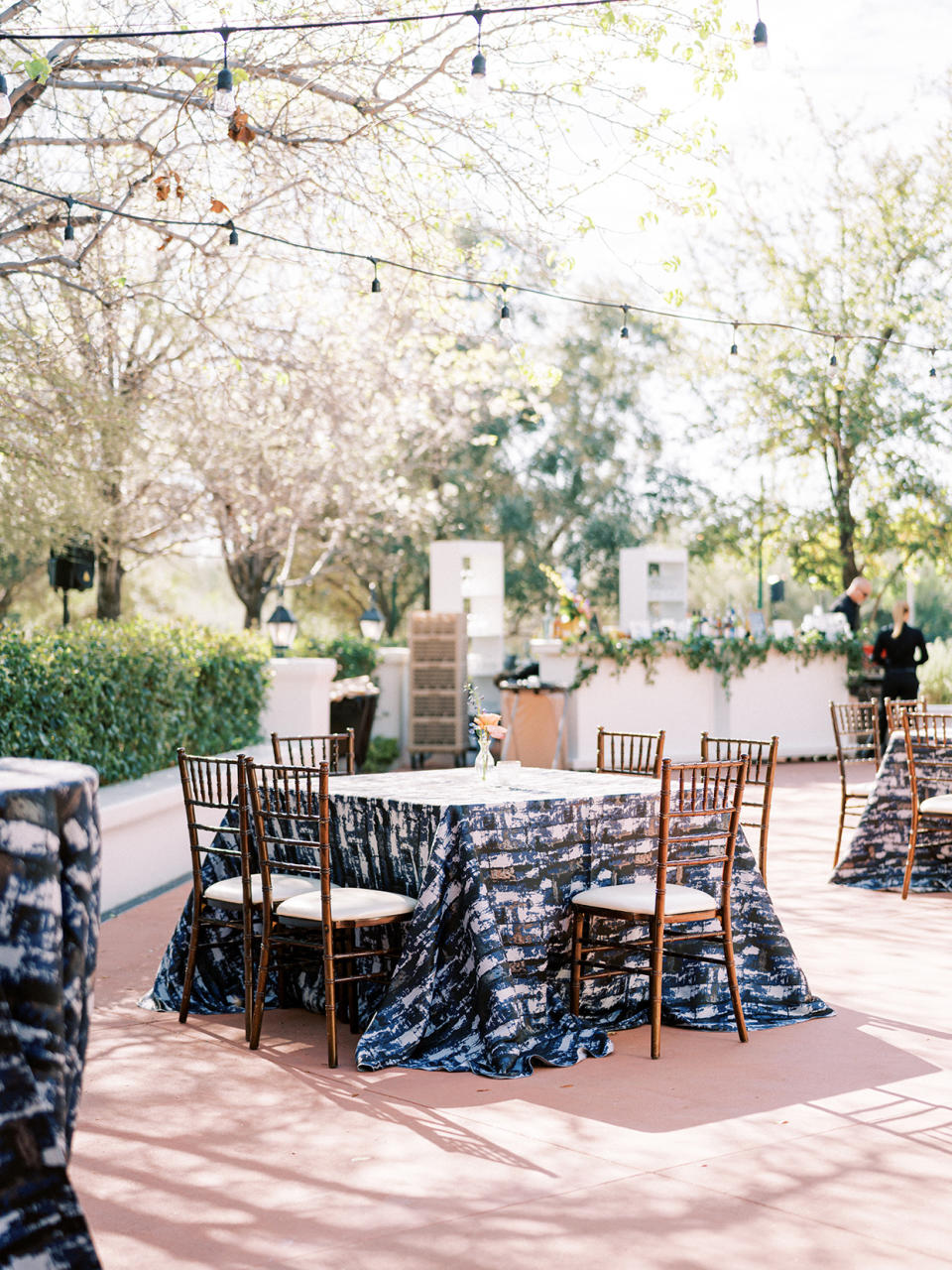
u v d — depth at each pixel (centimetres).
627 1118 383
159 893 779
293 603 2895
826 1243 295
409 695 1522
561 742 1457
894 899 733
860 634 1728
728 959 471
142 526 1434
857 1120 380
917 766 767
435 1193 327
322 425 1393
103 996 541
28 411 879
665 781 448
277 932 486
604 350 2659
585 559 2716
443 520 2567
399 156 798
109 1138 371
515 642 2831
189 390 1030
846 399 2059
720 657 1578
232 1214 315
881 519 2112
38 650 695
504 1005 435
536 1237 299
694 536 2581
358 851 496
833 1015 500
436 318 939
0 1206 178
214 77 712
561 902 476
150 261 1041
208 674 945
